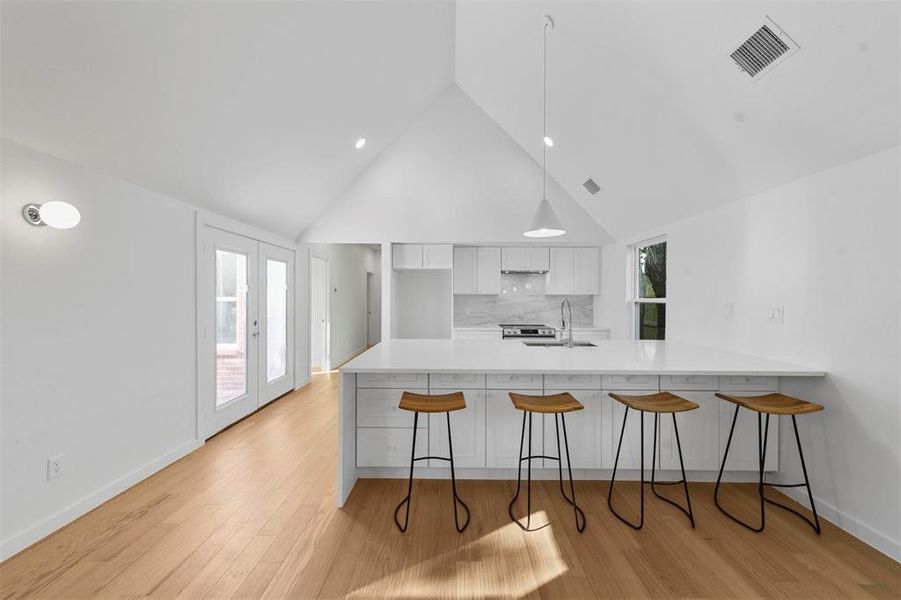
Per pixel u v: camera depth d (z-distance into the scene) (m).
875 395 2.16
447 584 1.88
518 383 2.84
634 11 2.38
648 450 2.86
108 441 2.61
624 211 4.64
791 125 2.35
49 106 2.03
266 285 4.71
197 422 3.52
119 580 1.88
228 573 1.94
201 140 2.89
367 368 2.54
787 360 2.74
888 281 2.09
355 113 3.91
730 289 3.31
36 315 2.14
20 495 2.07
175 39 2.15
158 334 3.06
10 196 2.02
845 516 2.31
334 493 2.72
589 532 2.29
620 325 5.34
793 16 1.88
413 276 7.13
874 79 1.86
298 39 2.73
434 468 2.90
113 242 2.63
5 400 2.00
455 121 4.87
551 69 3.29
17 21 1.68
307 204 4.83
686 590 1.85
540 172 5.11
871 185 2.17
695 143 3.00
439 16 3.39
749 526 2.36
